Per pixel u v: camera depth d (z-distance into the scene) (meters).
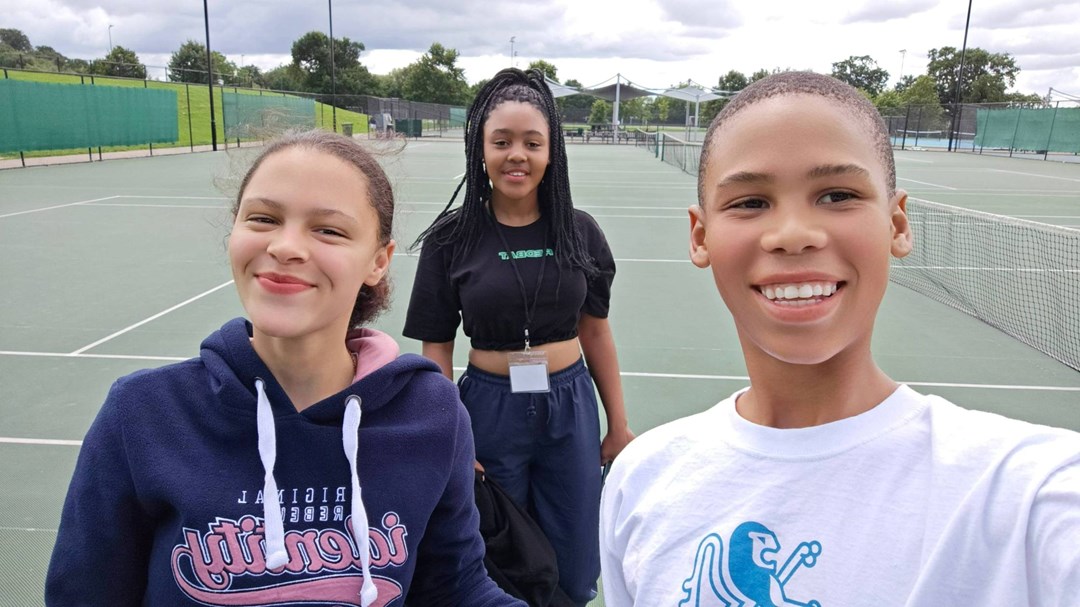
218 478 1.34
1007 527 0.96
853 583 1.05
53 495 3.66
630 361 5.86
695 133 49.56
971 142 43.84
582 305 2.62
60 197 15.37
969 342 6.29
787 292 1.08
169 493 1.30
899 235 1.19
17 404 4.80
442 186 18.70
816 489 1.14
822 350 1.08
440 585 1.63
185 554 1.30
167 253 9.82
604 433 4.42
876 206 1.08
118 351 5.89
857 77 77.38
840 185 1.06
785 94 1.11
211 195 15.87
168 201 14.89
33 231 11.38
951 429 1.08
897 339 6.36
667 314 7.29
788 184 1.07
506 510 2.31
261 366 1.39
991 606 0.95
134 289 7.91
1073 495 0.92
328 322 1.41
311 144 1.46
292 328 1.35
